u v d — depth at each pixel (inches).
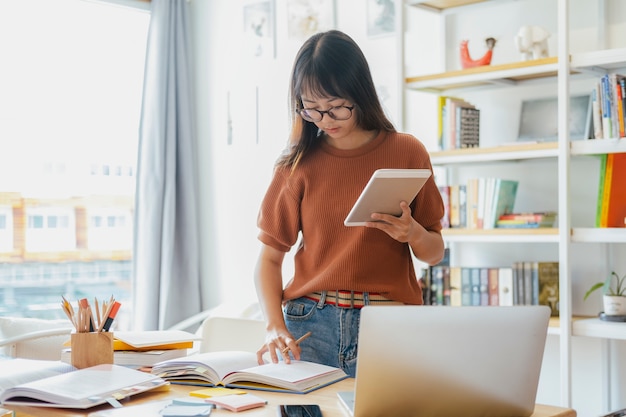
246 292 176.2
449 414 54.9
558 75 112.2
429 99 141.8
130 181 183.2
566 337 108.7
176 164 182.4
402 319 52.1
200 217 185.2
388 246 76.7
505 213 123.3
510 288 120.6
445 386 53.6
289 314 78.9
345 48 74.3
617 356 119.6
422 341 52.5
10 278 164.9
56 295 170.9
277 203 81.0
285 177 80.5
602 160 112.8
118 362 75.9
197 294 181.8
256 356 74.7
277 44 169.5
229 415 56.4
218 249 182.1
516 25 130.9
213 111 183.0
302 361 72.2
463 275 124.7
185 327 168.6
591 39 121.8
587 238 109.0
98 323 73.2
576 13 123.3
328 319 76.3
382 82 150.6
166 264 177.3
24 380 68.6
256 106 173.6
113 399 59.6
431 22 141.6
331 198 77.9
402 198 70.7
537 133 126.0
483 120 134.4
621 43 119.6
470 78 120.5
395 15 136.2
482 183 122.3
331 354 75.9
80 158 175.0
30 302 167.5
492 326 53.7
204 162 184.5
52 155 170.9
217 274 182.4
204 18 183.9
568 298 108.6
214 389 65.2
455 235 123.0
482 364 53.8
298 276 79.9
